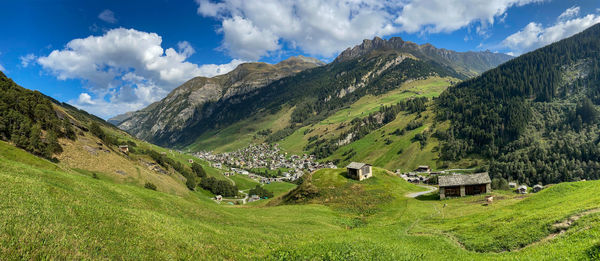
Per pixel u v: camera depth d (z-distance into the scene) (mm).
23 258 11195
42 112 97250
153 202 37156
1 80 100875
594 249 15117
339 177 101250
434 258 21719
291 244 25609
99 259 13234
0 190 17312
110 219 18953
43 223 14516
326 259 19703
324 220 54500
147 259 15156
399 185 99188
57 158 86625
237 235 28297
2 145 59469
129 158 137125
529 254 18672
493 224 34281
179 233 21250
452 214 54844
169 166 185375
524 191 116312
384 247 22828
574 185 44594
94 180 37594
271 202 95500
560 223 25328
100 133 143125
